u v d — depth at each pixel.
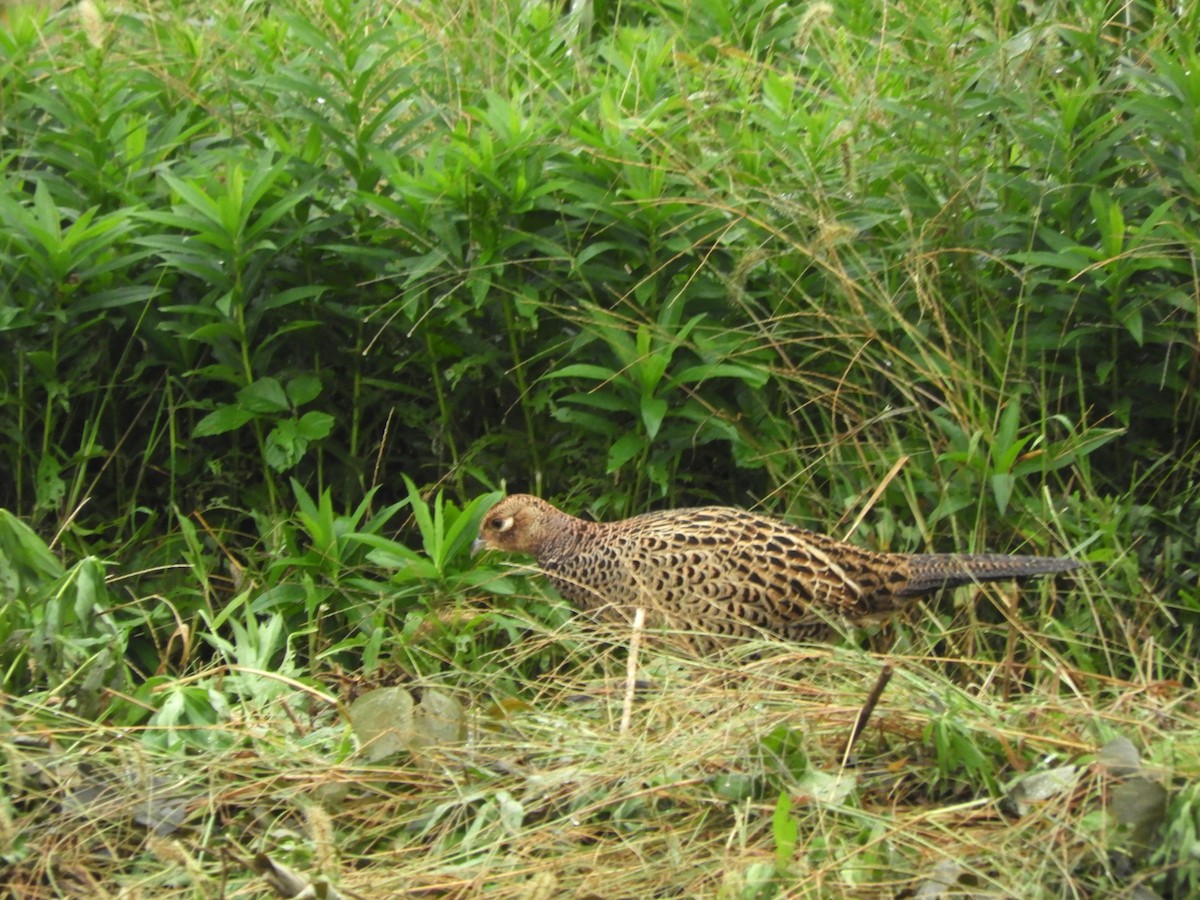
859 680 8.84
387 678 9.31
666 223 10.48
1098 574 9.93
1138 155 10.49
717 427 10.32
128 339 10.77
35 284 10.25
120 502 10.76
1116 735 7.86
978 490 10.15
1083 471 10.02
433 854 7.55
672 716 8.41
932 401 10.65
